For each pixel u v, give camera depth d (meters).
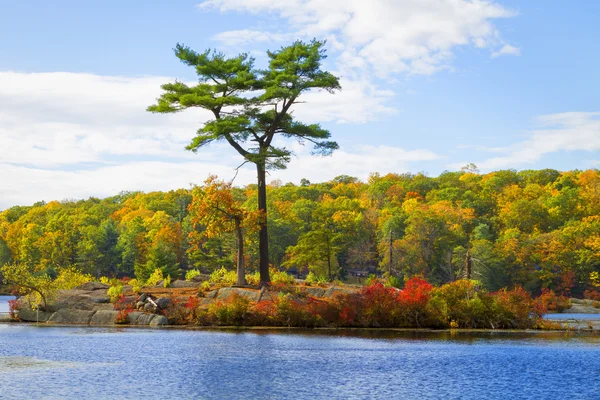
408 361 33.44
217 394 25.16
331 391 25.84
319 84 58.62
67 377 28.34
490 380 28.31
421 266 128.75
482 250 124.50
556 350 37.78
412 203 181.75
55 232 153.38
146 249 135.88
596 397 25.02
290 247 83.31
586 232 136.25
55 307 54.66
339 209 173.25
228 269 95.81
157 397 24.59
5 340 41.12
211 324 51.34
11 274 54.41
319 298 55.12
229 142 58.78
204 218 59.09
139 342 40.25
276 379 28.28
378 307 51.25
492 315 52.19
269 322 51.09
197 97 56.47
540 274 128.88
